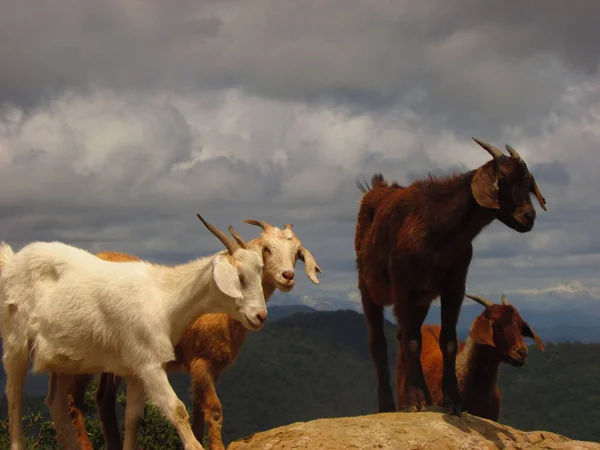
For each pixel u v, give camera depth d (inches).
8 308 133.0
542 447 141.5
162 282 131.7
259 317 129.9
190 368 139.5
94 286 130.5
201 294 130.5
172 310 130.4
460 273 148.5
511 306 163.2
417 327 150.5
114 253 149.1
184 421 127.1
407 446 131.7
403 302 149.3
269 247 147.9
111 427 145.3
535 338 161.8
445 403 146.4
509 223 139.9
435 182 149.6
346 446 130.2
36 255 132.9
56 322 130.5
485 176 138.9
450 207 144.8
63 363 131.9
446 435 136.9
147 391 129.0
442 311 149.7
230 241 131.2
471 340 162.7
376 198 164.6
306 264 150.1
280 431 136.5
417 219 147.9
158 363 128.8
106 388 145.9
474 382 162.4
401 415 143.7
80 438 138.5
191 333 138.8
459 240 145.6
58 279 132.1
